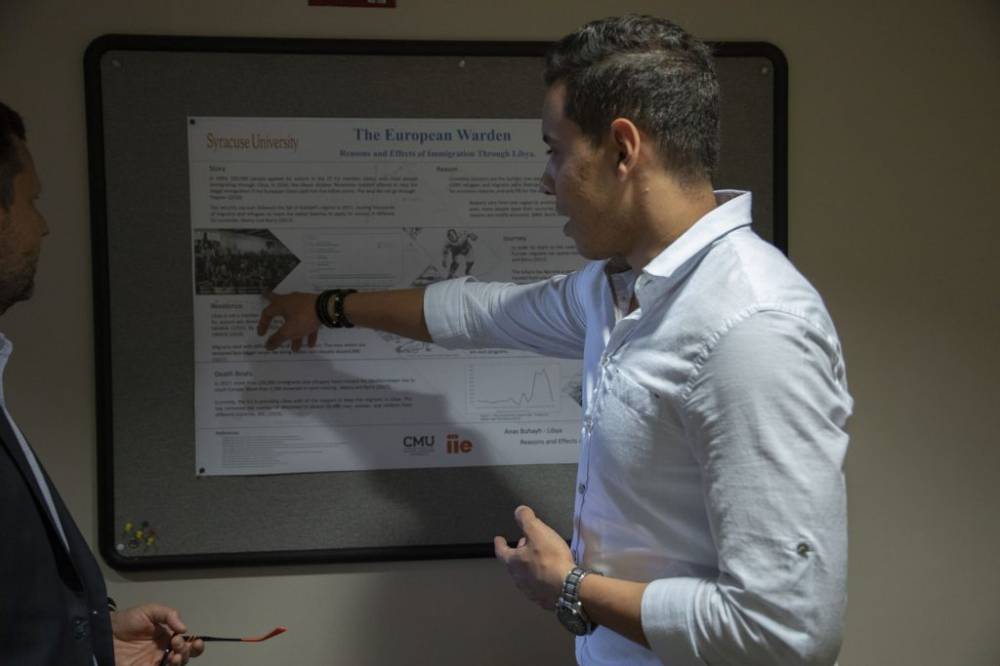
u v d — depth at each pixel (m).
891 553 1.62
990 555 1.63
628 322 1.00
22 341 1.47
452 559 1.57
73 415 1.49
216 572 1.53
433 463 1.55
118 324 1.47
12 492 0.92
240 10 1.47
